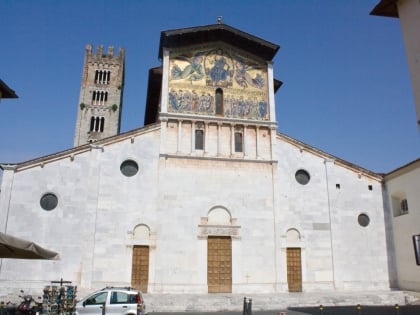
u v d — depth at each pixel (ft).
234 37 141.69
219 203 125.29
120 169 121.80
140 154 124.67
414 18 60.95
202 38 140.46
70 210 114.42
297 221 128.36
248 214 126.11
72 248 111.75
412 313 93.91
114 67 324.80
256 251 123.34
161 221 119.65
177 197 123.03
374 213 134.51
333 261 126.82
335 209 131.75
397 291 122.21
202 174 126.93
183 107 132.98
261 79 142.82
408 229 125.59
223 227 123.44
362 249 130.11
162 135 127.85
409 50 61.57
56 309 81.20
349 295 114.93
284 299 109.60
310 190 132.26
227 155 130.62
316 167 135.13
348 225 131.44
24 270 107.76
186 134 130.72
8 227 108.78
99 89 316.60
